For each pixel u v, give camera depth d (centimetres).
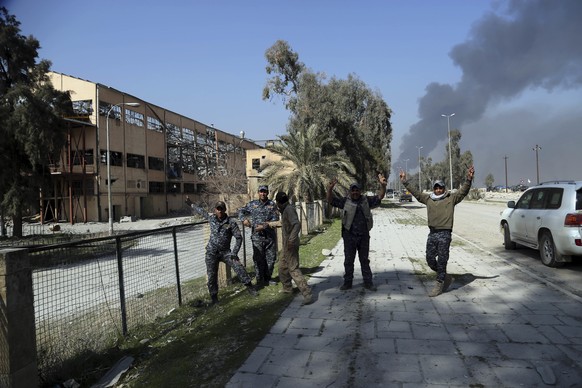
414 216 2845
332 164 2691
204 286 807
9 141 2902
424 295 653
